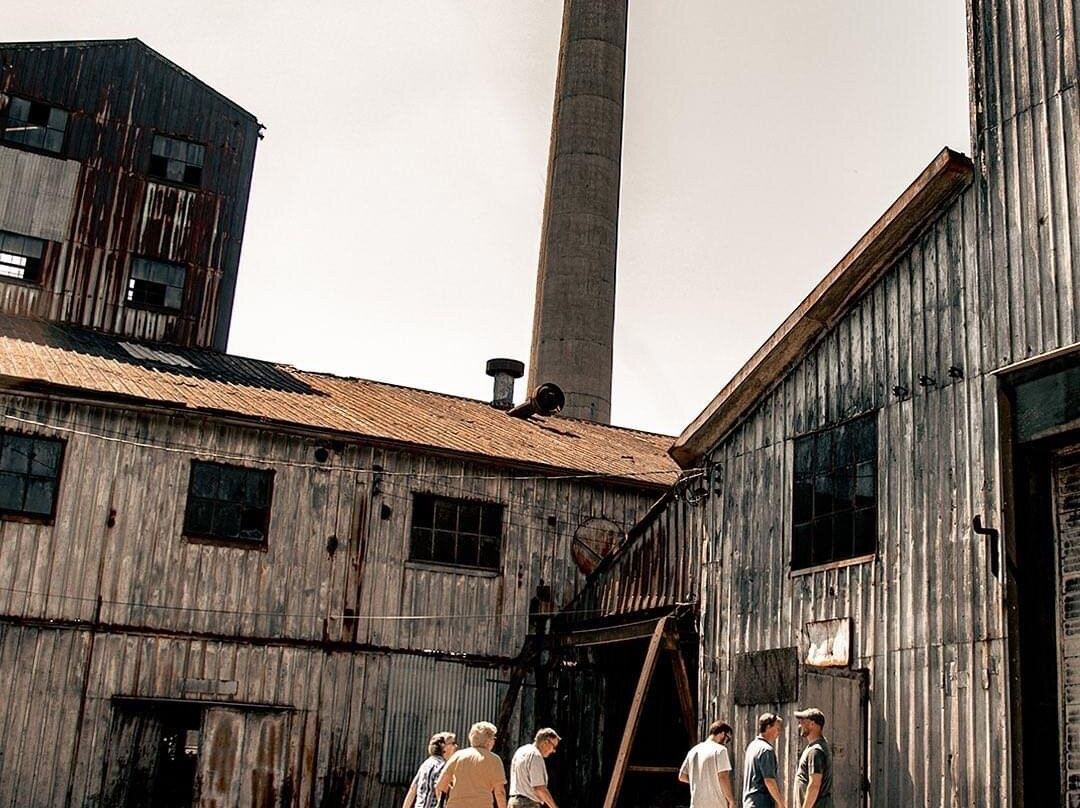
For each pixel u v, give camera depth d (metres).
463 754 11.23
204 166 27.80
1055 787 10.52
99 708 17.56
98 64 27.02
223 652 18.52
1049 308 11.03
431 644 20.00
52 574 17.62
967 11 12.58
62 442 18.11
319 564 19.45
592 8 49.00
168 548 18.48
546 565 21.31
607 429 28.23
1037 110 11.56
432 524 20.52
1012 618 10.78
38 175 25.91
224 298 27.34
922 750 11.46
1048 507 11.11
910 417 12.41
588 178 46.78
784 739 13.41
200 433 19.05
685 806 17.22
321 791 18.70
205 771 17.97
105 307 25.92
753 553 14.65
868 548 12.73
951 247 12.27
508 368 28.27
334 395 23.25
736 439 15.41
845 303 13.58
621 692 20.16
